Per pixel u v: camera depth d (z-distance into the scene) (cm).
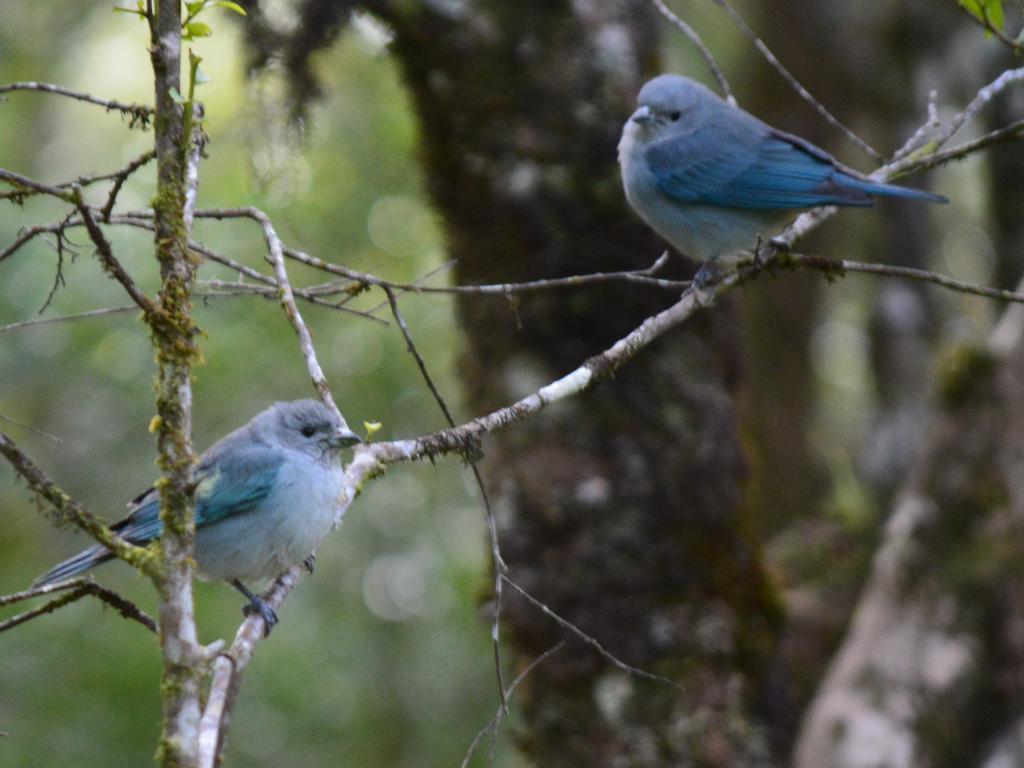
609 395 1116
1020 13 816
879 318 1919
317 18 1174
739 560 1124
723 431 1132
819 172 995
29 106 2039
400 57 1187
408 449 714
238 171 1717
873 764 1252
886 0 1967
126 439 1727
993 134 884
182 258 578
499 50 1166
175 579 537
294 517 847
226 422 1711
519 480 1109
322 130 1672
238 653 579
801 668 1491
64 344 1627
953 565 1301
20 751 1427
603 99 1162
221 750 534
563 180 1143
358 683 1852
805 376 2069
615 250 1138
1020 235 1542
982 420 1335
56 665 1513
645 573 1087
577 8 1186
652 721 1058
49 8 2056
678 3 2206
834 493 2075
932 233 1962
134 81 2047
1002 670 1260
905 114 1969
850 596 1567
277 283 734
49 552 1805
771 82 2092
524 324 1138
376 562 1933
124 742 1462
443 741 1864
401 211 1852
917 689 1270
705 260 1064
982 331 1678
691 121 1039
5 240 1556
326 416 879
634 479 1099
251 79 1197
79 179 660
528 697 1095
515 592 1098
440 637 1905
